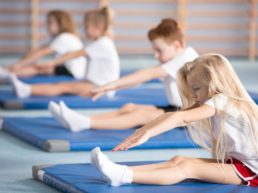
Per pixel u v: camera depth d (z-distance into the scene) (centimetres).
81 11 1384
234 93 359
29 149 493
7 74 898
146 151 488
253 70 1162
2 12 1370
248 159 361
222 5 1404
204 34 1406
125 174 352
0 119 588
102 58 708
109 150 485
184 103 378
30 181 401
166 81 531
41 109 695
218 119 356
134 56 1403
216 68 357
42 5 1377
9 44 1381
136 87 906
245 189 354
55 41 852
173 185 360
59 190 378
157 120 356
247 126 356
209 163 364
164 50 516
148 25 1403
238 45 1416
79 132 520
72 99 707
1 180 403
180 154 478
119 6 1392
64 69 905
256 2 1402
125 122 525
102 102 698
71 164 414
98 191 344
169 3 1403
